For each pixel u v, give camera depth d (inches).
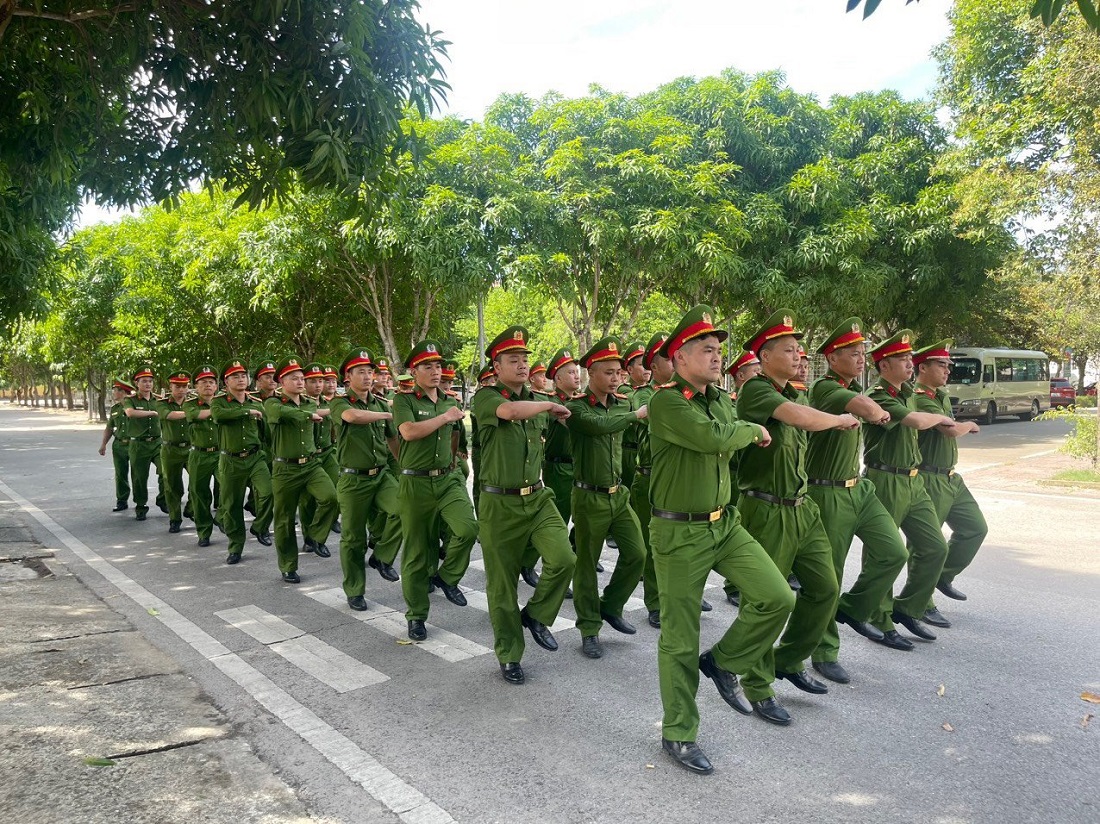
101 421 1350.9
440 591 251.4
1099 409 465.7
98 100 243.8
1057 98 451.5
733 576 144.6
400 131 239.3
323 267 624.1
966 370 969.5
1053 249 531.8
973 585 245.1
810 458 180.7
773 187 645.3
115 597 241.8
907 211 642.8
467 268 515.5
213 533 354.6
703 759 132.3
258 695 164.6
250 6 201.9
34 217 331.6
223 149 243.3
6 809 117.6
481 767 133.4
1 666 177.6
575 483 198.4
